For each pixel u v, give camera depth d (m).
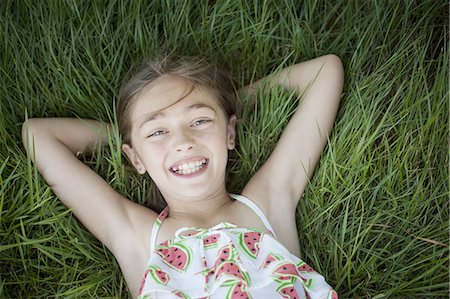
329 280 1.56
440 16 1.79
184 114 1.50
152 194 1.62
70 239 1.52
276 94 1.65
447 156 1.61
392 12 1.77
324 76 1.61
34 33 1.70
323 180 1.60
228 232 1.42
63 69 1.67
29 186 1.48
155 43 1.73
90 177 1.53
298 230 1.61
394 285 1.53
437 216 1.58
